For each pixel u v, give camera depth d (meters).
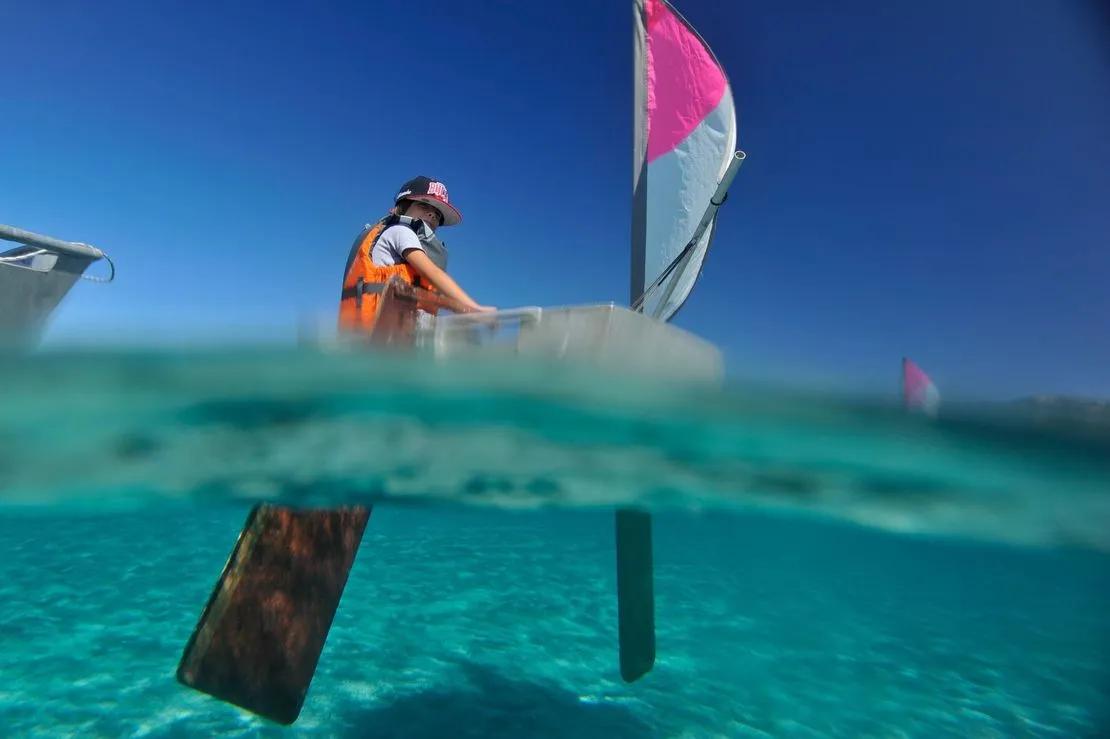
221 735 4.93
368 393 2.37
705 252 5.10
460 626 8.12
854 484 3.72
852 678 7.70
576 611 9.20
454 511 5.67
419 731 5.29
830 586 16.62
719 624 9.76
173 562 10.52
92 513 4.57
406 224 3.19
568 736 5.45
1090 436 2.56
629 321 2.51
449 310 3.11
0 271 3.88
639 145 6.13
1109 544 4.92
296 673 2.63
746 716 6.22
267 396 2.35
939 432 2.67
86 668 6.04
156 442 2.66
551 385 2.38
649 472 3.67
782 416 2.60
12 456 2.71
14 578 9.07
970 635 11.64
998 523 4.45
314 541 2.82
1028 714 7.00
